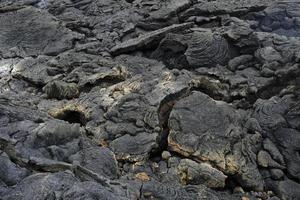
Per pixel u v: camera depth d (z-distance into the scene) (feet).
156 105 24.88
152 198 17.52
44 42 38.47
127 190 16.46
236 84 30.09
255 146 24.62
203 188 19.69
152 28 40.88
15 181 14.84
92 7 48.19
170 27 36.60
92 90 28.99
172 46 34.24
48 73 32.58
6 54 36.40
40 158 16.37
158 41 35.76
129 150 22.61
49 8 49.03
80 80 30.25
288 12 42.06
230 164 22.03
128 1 50.06
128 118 24.52
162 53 34.81
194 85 29.17
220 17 40.55
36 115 22.00
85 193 13.66
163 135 24.22
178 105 25.17
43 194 13.44
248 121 25.95
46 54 37.14
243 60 33.24
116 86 28.14
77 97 29.22
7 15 41.91
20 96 29.35
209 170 21.31
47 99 29.48
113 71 30.58
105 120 24.98
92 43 38.06
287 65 31.30
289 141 24.85
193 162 21.80
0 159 15.62
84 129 24.97
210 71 31.86
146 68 32.83
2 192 13.70
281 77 30.42
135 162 22.20
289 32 40.65
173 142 23.09
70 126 20.75
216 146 22.70
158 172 21.84
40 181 14.10
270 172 23.22
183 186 20.04
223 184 21.07
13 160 16.42
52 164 16.05
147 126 23.99
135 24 41.73
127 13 44.57
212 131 23.53
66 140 20.11
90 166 19.04
